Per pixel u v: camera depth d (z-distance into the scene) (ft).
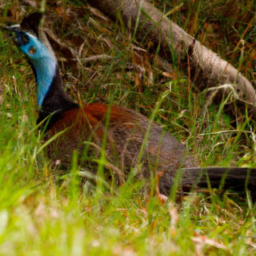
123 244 23.22
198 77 38.83
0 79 37.19
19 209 22.29
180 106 37.52
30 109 33.06
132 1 40.06
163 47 39.58
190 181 30.22
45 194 26.00
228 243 26.22
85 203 27.43
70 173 29.43
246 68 40.47
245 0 44.91
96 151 30.35
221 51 42.39
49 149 31.35
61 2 43.29
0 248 19.65
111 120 31.55
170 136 32.58
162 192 29.86
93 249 20.74
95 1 40.50
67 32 42.24
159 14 40.22
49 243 20.58
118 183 29.78
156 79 39.22
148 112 37.58
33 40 32.55
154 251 22.59
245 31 40.42
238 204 30.53
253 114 38.45
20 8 42.01
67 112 32.27
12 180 25.02
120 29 41.60
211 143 35.86
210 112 37.83
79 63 39.42
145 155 30.27
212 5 43.98
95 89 38.37
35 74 33.24
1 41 39.63
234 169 30.37
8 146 27.48
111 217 26.73
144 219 27.04
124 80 38.81
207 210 29.22
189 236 24.85
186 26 42.65
